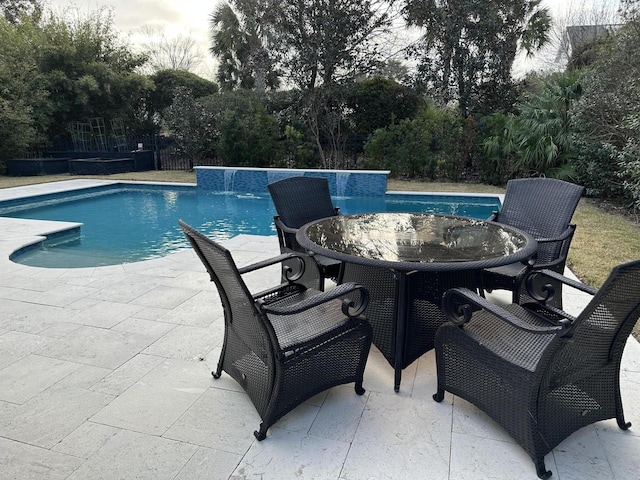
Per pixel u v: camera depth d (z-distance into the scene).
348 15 12.00
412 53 13.26
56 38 14.98
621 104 7.25
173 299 3.59
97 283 3.97
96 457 1.86
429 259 2.34
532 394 1.75
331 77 12.85
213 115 14.29
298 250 3.54
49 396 2.27
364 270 2.69
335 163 13.62
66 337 2.92
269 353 1.92
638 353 2.67
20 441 1.95
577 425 1.91
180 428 2.04
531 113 9.93
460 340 2.07
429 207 9.69
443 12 12.45
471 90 13.05
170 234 7.52
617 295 1.58
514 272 3.13
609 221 6.80
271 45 13.03
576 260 4.70
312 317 2.38
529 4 12.77
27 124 13.42
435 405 2.24
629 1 7.75
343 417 2.14
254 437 1.99
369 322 2.41
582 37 14.66
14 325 3.10
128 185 11.97
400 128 12.44
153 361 2.63
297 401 2.05
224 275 2.00
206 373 2.51
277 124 13.52
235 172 11.55
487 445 1.94
